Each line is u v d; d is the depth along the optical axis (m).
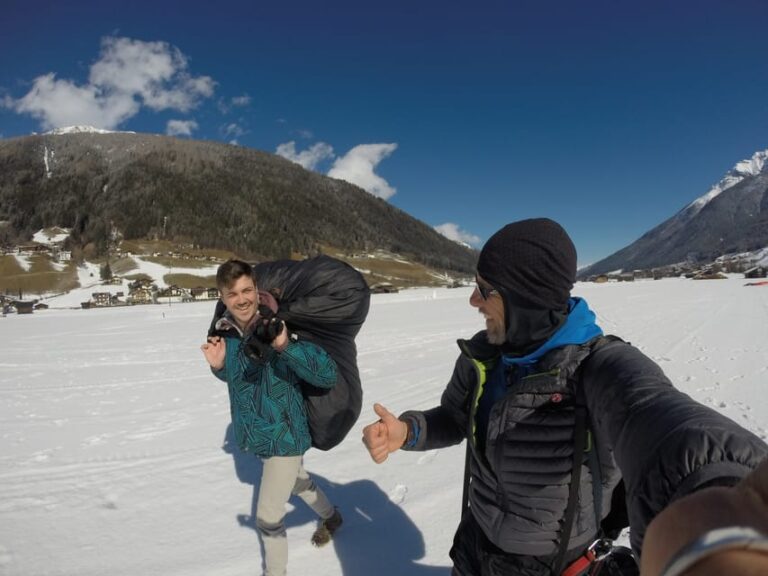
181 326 21.73
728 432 0.78
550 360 1.33
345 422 2.89
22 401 7.50
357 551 3.28
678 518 0.52
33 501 4.08
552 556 1.42
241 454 5.07
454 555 1.74
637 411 0.98
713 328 13.80
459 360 1.81
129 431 5.91
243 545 3.40
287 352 2.41
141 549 3.38
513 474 1.40
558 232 1.34
